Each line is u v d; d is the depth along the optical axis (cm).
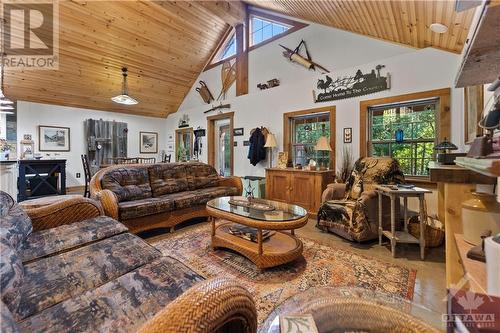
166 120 796
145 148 757
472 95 226
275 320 92
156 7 453
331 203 312
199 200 361
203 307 73
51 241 160
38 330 86
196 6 481
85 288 115
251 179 503
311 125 453
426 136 330
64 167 559
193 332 68
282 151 483
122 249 154
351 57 395
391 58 348
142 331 67
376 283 197
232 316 80
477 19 81
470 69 119
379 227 275
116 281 118
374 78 364
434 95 312
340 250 263
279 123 488
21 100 546
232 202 280
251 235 249
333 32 416
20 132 548
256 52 535
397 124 355
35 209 189
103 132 668
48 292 109
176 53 570
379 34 344
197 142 677
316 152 445
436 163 219
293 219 215
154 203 311
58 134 600
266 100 509
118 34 471
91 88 574
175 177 397
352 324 91
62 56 470
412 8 230
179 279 120
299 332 81
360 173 327
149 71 584
